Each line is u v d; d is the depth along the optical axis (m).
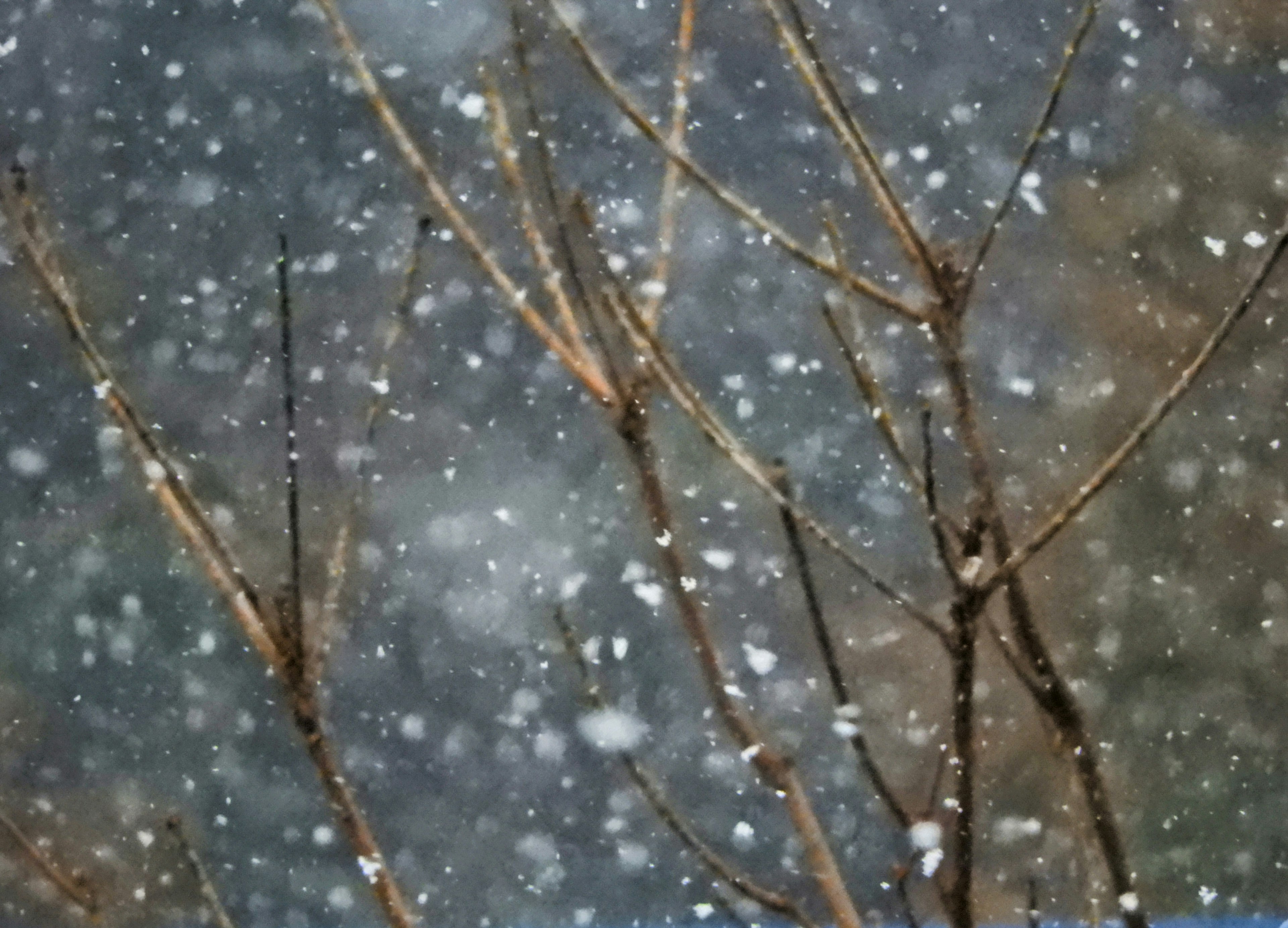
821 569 11.73
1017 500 11.37
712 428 2.55
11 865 10.42
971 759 2.31
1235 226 12.76
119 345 15.78
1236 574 11.73
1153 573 11.66
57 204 17.12
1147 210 12.87
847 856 8.08
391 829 13.41
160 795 13.55
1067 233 12.84
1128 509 11.88
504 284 2.89
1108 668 11.45
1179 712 11.39
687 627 2.76
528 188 3.04
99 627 14.35
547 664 13.91
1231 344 12.38
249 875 12.99
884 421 2.52
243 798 13.50
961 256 2.73
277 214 16.44
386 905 2.53
